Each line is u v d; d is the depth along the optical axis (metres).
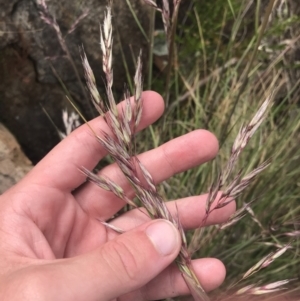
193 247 0.17
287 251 0.21
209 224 0.17
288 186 0.22
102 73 0.23
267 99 0.13
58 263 0.12
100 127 0.16
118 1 0.22
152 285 0.16
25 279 0.11
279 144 0.21
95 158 0.17
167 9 0.15
